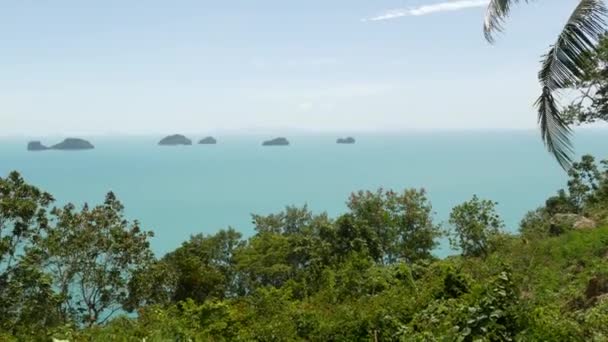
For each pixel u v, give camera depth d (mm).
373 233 29219
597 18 7391
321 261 28047
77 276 26266
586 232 15141
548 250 13977
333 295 13469
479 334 6973
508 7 8688
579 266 11672
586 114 18125
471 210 21562
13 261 23406
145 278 27484
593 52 7793
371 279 13961
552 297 8938
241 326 11062
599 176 29344
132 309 27281
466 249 21219
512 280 7773
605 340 6414
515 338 6770
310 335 10062
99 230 27172
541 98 7848
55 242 25234
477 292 8070
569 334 6754
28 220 24266
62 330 11148
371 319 9594
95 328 11102
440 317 8570
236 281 36281
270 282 35062
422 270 14367
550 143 7922
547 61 7758
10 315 22172
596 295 8602
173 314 12055
